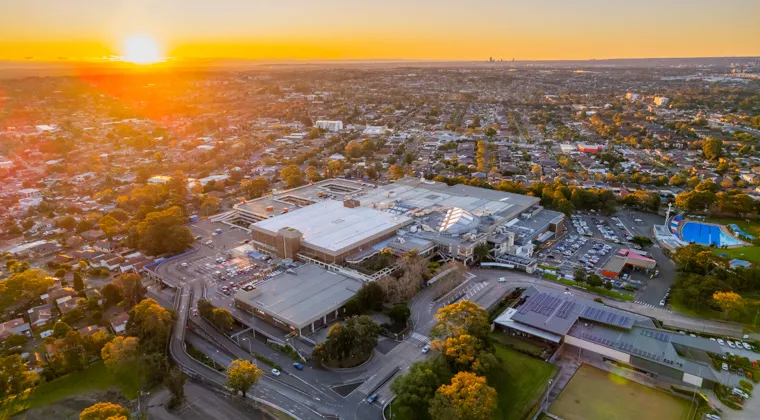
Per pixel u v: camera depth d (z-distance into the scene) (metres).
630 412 140.25
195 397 147.12
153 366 154.00
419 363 145.50
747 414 138.50
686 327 183.50
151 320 170.75
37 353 169.38
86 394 149.75
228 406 142.88
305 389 149.75
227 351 171.00
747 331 180.12
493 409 135.88
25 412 141.38
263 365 162.50
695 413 139.00
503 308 196.50
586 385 152.50
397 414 137.62
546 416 138.75
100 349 168.12
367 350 161.12
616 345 163.12
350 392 148.25
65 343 159.38
